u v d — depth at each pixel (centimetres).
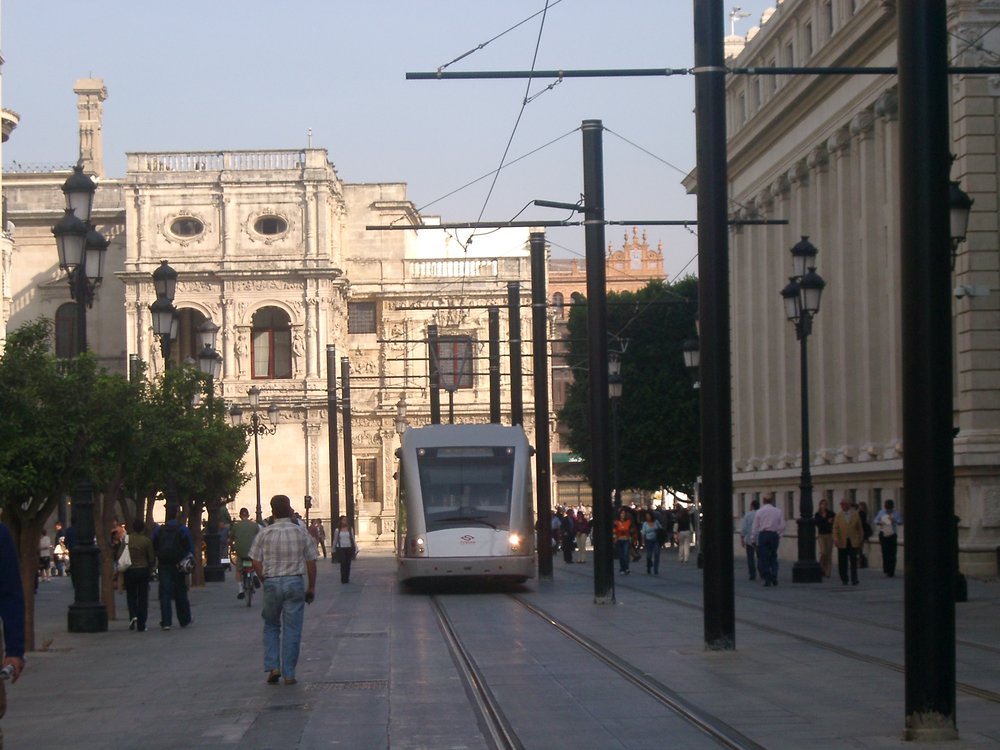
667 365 7644
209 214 9106
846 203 4900
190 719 1517
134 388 2827
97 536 3250
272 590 1788
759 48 5784
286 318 9194
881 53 4431
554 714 1470
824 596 3194
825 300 5141
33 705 1691
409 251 10369
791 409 5622
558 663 1938
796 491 5469
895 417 4391
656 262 13288
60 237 2561
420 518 3806
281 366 9225
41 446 2284
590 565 5881
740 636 2227
